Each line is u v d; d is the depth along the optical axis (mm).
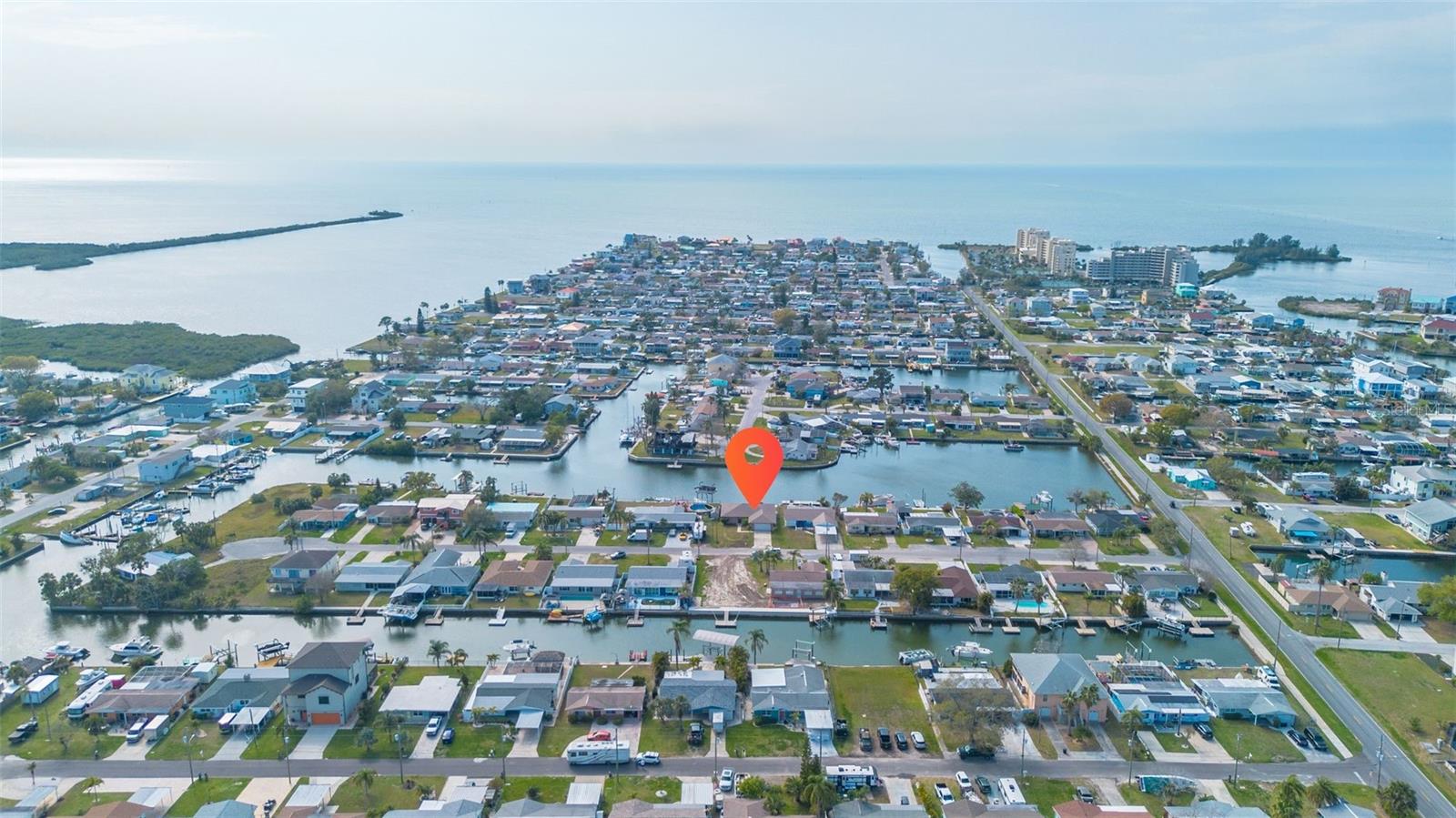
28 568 183000
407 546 187750
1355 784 117750
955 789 116125
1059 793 115562
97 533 197375
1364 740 127312
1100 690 131125
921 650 150125
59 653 147375
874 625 160125
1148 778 116875
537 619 163750
